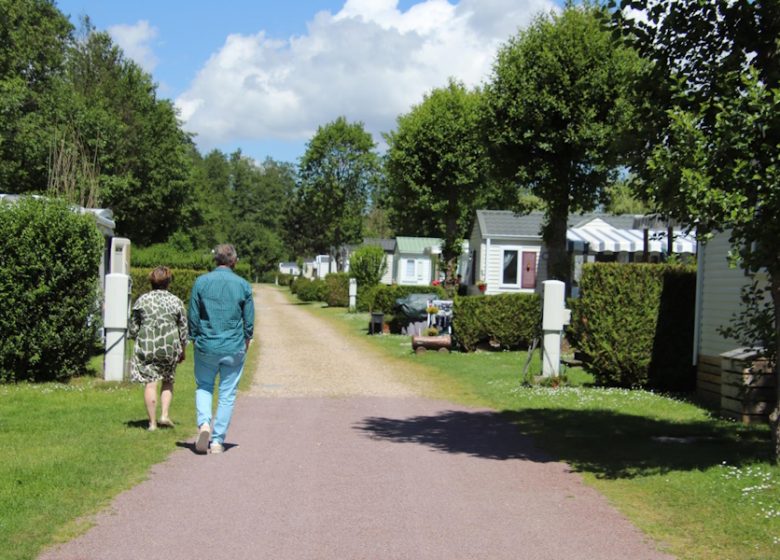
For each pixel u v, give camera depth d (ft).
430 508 18.35
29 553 14.35
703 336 38.42
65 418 28.32
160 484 19.83
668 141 22.07
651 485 20.43
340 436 27.71
